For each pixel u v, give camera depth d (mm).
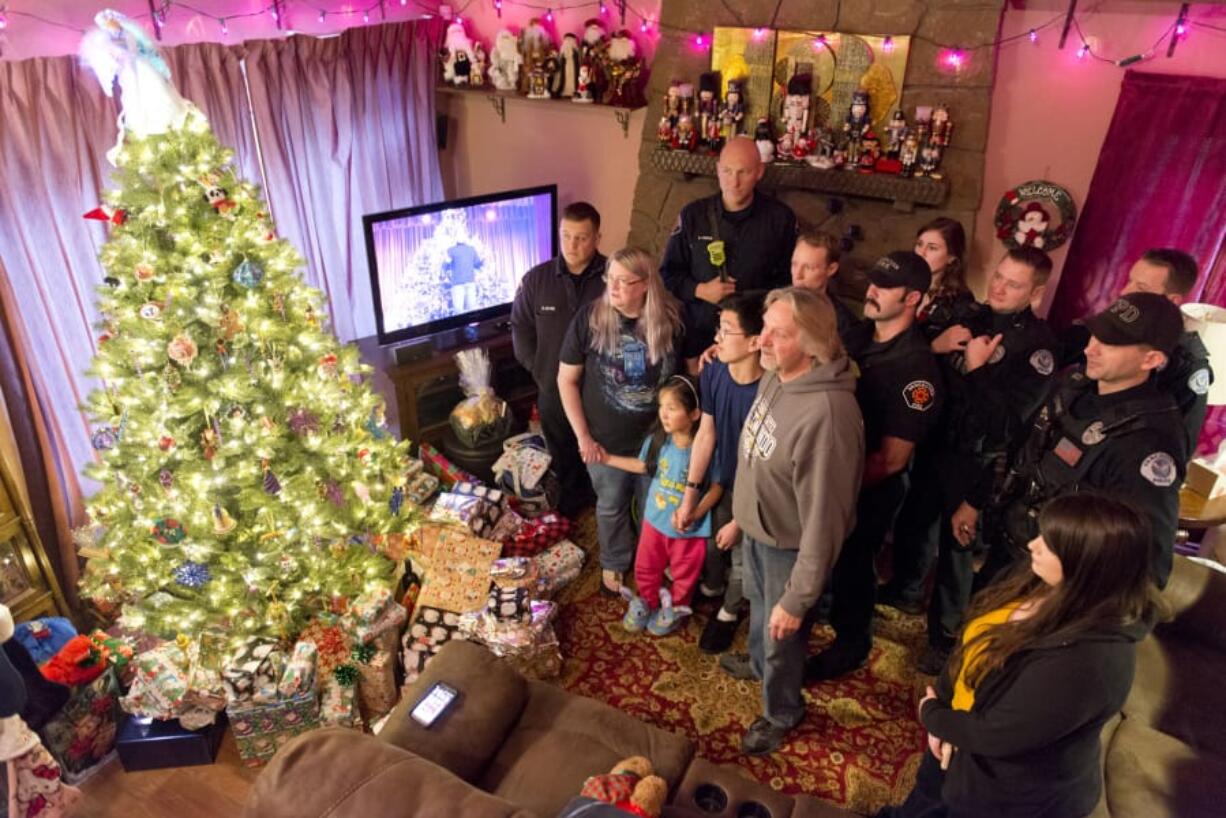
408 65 4047
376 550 2936
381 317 3547
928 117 3064
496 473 3490
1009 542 2266
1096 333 1901
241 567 2574
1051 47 2885
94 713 2477
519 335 3355
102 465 2590
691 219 3137
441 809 1495
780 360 1992
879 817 2062
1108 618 1410
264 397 2510
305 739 1678
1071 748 1516
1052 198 3010
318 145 3748
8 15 2709
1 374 2760
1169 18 2676
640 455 2891
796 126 3279
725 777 1916
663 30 3541
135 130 2273
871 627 2725
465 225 3645
